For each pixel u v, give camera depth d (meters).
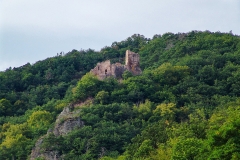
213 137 148.25
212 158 145.12
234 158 140.75
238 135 145.12
